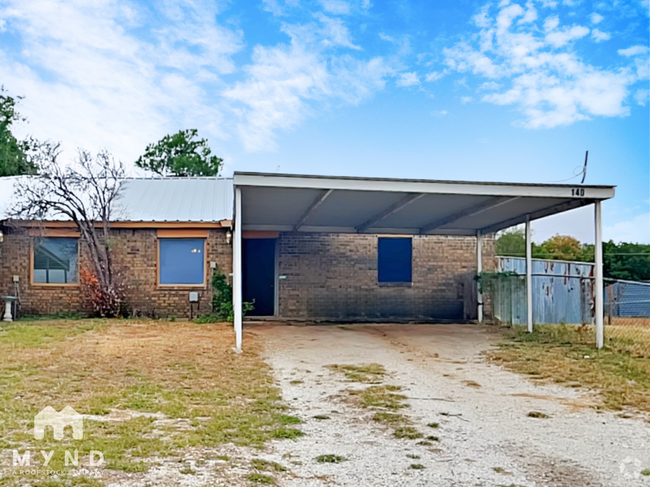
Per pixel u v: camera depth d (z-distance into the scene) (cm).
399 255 1783
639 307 1962
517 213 1349
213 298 1545
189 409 604
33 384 689
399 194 1093
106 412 576
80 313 1530
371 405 659
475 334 1327
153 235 1552
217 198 1769
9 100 2859
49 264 1538
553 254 2845
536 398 709
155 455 452
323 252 1750
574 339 1230
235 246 1025
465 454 493
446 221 1472
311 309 1731
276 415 603
